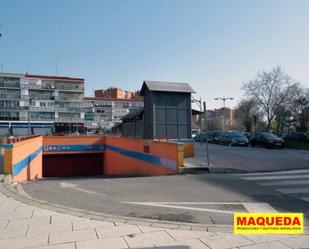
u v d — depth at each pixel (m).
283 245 4.05
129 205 6.27
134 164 19.45
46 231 4.48
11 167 10.52
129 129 26.31
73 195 7.38
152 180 10.05
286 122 52.62
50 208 5.79
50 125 69.50
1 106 70.44
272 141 24.50
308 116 48.00
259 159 15.70
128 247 3.89
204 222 5.12
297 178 10.20
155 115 17.67
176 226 4.78
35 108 73.81
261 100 48.56
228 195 7.36
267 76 51.44
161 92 17.92
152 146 15.73
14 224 4.80
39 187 8.92
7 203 6.13
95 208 6.00
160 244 4.00
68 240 4.12
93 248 3.85
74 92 78.62
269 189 8.19
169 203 6.48
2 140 18.27
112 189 8.27
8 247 3.89
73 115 78.06
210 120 88.56
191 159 15.66
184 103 18.39
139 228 4.64
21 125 67.19
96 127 91.69
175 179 10.20
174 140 17.34
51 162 28.48
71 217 5.19
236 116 74.56
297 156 17.42
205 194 7.48
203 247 3.93
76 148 27.44
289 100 47.53
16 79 72.25
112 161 25.89
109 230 4.53
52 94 76.25
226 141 29.52
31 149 17.72
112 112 95.25
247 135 33.09
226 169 12.02
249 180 9.80
